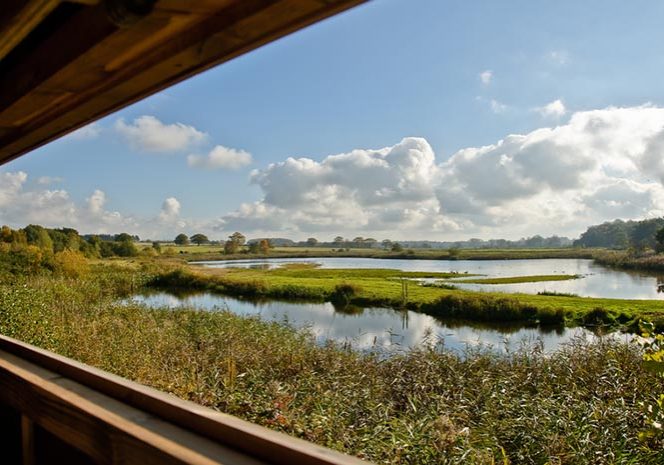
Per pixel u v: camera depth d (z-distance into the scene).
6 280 15.65
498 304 19.25
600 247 82.44
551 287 32.69
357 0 0.78
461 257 92.81
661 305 19.67
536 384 6.38
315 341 10.30
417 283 33.50
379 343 13.16
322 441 4.26
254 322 11.62
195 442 1.02
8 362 1.79
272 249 108.25
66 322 8.95
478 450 4.01
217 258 88.81
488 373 6.81
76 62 1.11
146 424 1.13
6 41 1.04
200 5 0.83
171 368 6.31
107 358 6.62
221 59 1.02
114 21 0.84
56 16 1.16
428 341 10.20
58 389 1.42
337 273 46.06
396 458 3.84
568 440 4.25
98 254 43.31
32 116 1.60
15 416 1.68
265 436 0.94
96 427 1.19
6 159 2.15
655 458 3.72
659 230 44.88
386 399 5.93
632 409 4.73
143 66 1.10
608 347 7.68
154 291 27.75
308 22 0.85
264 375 6.46
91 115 1.48
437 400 5.58
